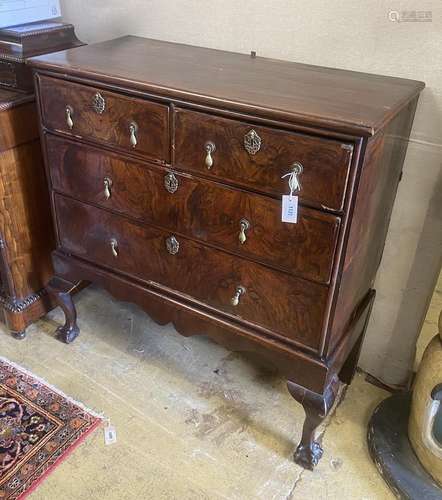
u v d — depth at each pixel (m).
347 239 1.11
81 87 1.30
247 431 1.55
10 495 1.35
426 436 1.36
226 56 1.49
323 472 1.45
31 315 1.85
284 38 1.46
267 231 1.20
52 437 1.50
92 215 1.50
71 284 1.70
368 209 1.18
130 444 1.50
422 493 1.37
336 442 1.54
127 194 1.39
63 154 1.44
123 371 1.73
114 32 1.75
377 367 1.75
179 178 1.27
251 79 1.26
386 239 1.55
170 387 1.68
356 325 1.45
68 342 1.82
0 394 1.62
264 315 1.32
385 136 1.12
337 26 1.37
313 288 1.20
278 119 1.06
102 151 1.36
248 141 1.11
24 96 1.56
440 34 1.26
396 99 1.15
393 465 1.43
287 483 1.42
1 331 1.87
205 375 1.74
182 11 1.58
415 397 1.41
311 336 1.27
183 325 1.49
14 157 1.60
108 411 1.59
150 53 1.47
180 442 1.51
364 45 1.35
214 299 1.39
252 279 1.29
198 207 1.28
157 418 1.58
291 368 1.33
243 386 1.70
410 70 1.33
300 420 1.60
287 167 1.09
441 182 1.40
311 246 1.15
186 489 1.39
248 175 1.16
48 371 1.71
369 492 1.41
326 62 1.42
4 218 1.65
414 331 1.63
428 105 1.34
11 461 1.43
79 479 1.40
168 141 1.23
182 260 1.39
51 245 1.86
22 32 1.54
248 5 1.47
